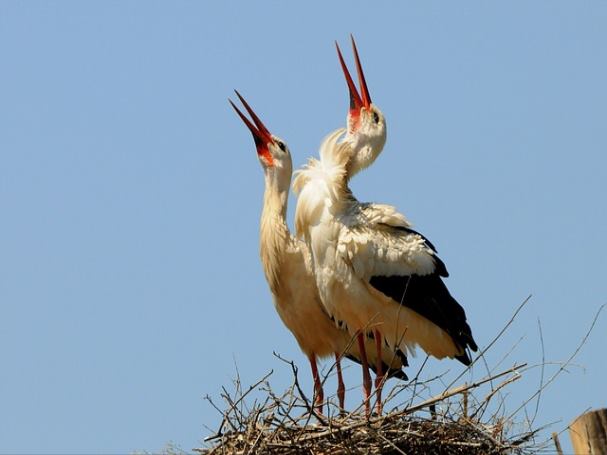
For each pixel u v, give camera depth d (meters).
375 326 14.41
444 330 14.59
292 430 11.67
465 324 14.86
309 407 11.70
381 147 15.14
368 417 11.72
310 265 14.75
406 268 14.28
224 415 11.81
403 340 14.52
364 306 14.23
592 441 9.23
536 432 11.56
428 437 11.77
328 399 11.89
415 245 14.42
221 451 11.84
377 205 14.57
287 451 11.74
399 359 15.42
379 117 15.23
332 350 15.17
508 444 11.61
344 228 14.21
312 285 14.75
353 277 14.20
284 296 14.92
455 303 14.78
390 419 11.74
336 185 14.45
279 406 11.74
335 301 14.32
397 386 11.87
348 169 15.04
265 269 15.06
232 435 11.86
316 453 11.66
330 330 15.02
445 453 11.85
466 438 11.75
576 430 9.34
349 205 14.54
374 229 14.34
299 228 14.59
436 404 11.83
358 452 11.64
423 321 14.45
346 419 11.81
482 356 11.78
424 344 14.59
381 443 11.66
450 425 11.78
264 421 11.72
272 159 15.59
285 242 14.89
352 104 15.50
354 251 14.12
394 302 14.30
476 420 11.92
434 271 14.48
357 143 15.11
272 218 15.09
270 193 15.42
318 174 14.72
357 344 15.11
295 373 11.62
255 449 11.58
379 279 14.20
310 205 14.37
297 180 14.92
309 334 15.02
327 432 11.62
